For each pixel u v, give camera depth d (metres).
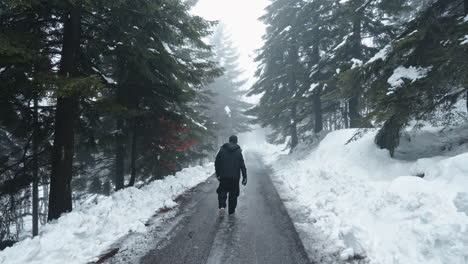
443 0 8.34
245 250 4.39
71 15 7.05
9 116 7.33
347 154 11.08
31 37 5.97
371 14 14.68
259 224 5.70
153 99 10.58
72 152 7.05
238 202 7.73
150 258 4.11
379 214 4.90
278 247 4.51
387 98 7.51
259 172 15.64
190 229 5.41
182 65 9.72
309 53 20.70
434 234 3.42
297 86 21.50
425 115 7.57
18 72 6.23
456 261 3.09
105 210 6.12
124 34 7.88
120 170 13.04
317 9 18.59
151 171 13.05
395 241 4.02
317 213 6.30
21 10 6.77
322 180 9.18
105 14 7.99
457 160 4.94
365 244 4.30
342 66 13.52
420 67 7.76
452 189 4.35
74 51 7.15
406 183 5.08
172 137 12.36
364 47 15.45
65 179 6.85
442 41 7.67
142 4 7.46
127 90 9.75
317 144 17.44
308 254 4.24
